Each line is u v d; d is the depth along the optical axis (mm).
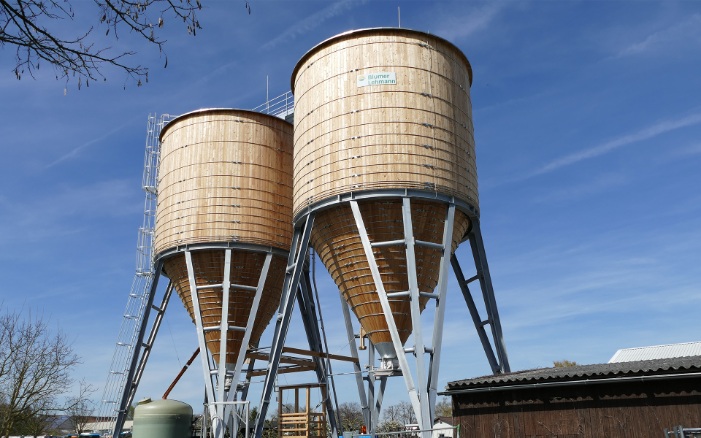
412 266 26953
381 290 27219
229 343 36250
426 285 28828
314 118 30344
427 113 29125
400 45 29922
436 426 71625
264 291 37281
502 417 19656
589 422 17859
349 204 28281
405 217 27438
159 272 37625
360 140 28578
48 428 72938
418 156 28297
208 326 36469
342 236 28750
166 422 25672
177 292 38125
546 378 18500
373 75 29375
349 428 61094
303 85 31719
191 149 37750
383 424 66625
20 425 43219
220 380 34375
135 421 25828
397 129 28516
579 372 18328
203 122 38219
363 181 27969
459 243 31266
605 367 19562
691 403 16422
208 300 36125
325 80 30344
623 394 17500
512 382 19125
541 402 18859
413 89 29234
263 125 38812
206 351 34594
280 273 37812
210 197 36656
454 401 21219
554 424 18438
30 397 35781
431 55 30266
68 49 7578
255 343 37469
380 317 28469
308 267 39562
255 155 37969
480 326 32469
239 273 36281
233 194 36812
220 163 37281
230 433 34344
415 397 25469
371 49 29891
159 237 37562
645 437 16844
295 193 31219
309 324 39125
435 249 28625
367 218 28297
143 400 27062
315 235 30500
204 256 36125
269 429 47156
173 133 38906
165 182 38281
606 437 17453
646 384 17188
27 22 7242
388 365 28312
